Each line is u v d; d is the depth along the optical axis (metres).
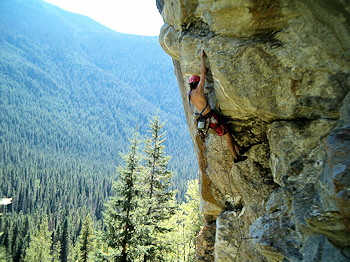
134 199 15.24
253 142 6.64
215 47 5.17
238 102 5.44
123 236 14.74
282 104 5.05
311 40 4.37
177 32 6.58
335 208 3.92
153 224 16.77
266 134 6.32
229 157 7.55
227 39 5.06
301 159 5.11
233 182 7.85
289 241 5.09
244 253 7.47
